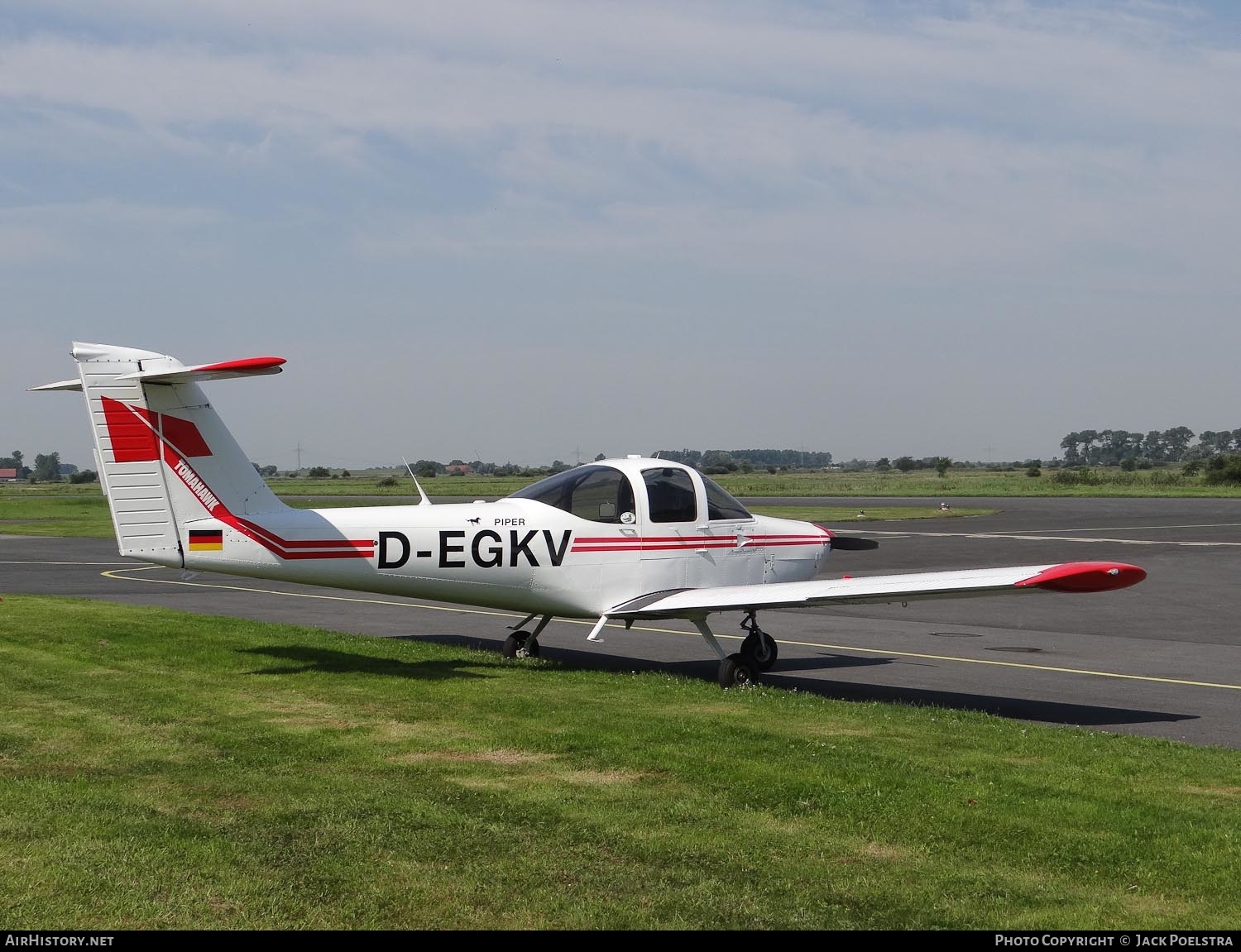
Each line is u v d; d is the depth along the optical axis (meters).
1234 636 14.26
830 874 5.08
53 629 12.55
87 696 8.80
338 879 4.91
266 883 4.86
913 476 145.75
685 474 11.40
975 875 5.10
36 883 4.82
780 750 7.26
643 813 5.88
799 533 12.24
